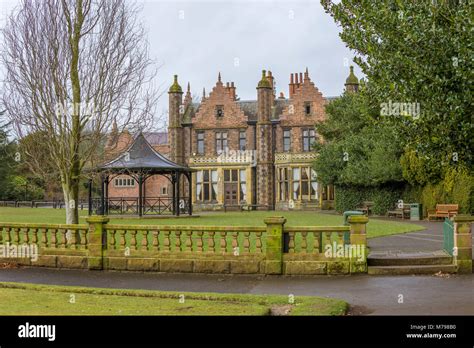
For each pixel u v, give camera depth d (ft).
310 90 163.73
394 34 32.30
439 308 34.81
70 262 52.08
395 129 34.30
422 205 110.52
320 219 102.01
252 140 166.50
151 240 66.33
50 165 65.82
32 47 61.67
